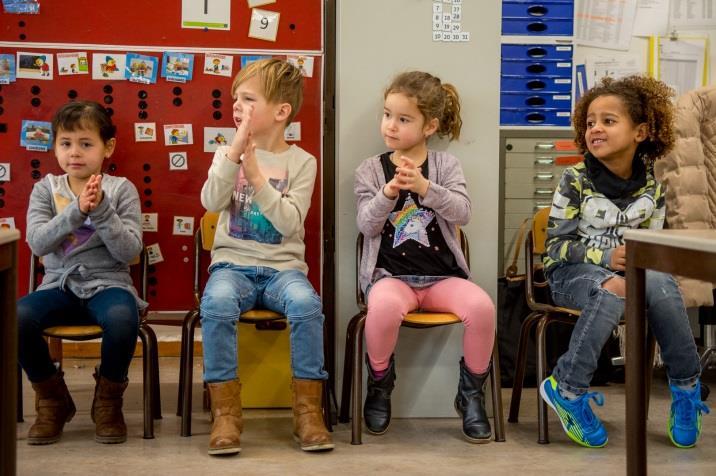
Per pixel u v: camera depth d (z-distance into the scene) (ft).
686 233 4.48
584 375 6.91
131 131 8.23
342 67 7.79
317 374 6.81
